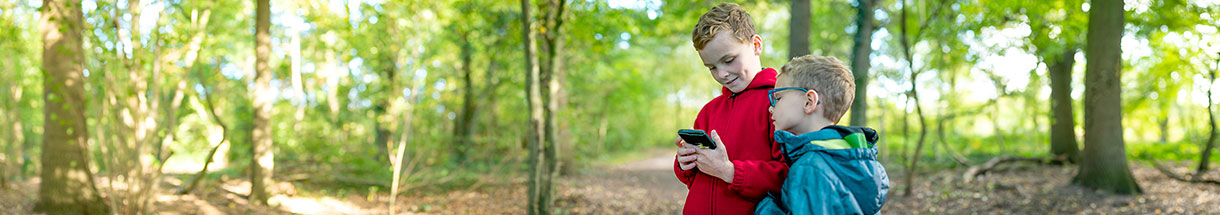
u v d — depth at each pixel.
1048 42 7.93
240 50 12.53
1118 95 6.48
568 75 10.91
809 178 1.13
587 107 14.45
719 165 1.21
